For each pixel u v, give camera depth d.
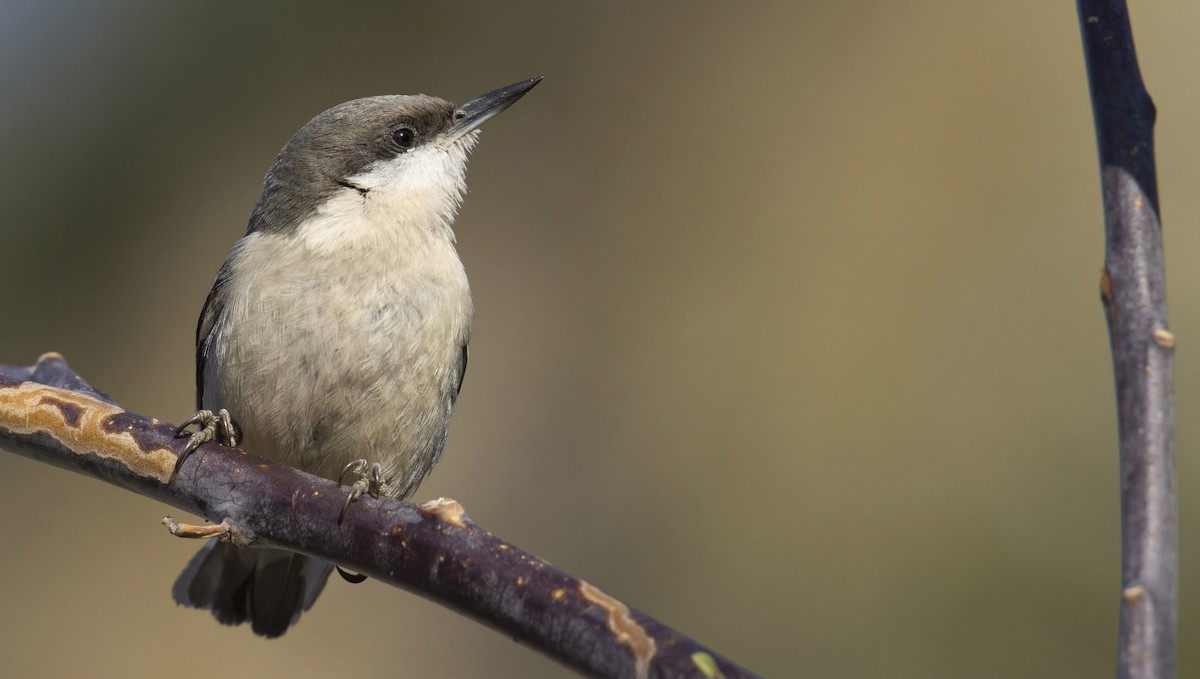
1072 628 10.80
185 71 15.16
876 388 12.95
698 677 3.56
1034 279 12.84
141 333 14.59
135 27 15.23
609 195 14.93
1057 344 12.39
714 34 15.23
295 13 15.27
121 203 14.84
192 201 14.93
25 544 13.79
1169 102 12.97
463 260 14.98
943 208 13.64
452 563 4.20
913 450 12.33
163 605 13.65
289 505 4.70
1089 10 3.88
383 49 15.30
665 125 15.00
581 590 3.96
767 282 13.98
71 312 14.57
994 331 12.69
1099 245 12.76
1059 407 11.97
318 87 15.20
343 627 13.77
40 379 6.26
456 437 14.40
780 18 15.11
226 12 15.27
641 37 15.39
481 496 14.12
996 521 11.62
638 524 13.34
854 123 14.41
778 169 14.49
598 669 3.79
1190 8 13.22
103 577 13.73
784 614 12.09
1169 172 12.60
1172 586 3.11
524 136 15.30
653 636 3.74
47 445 5.16
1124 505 3.25
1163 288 3.48
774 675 11.80
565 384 14.38
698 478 13.24
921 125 14.14
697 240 14.47
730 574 12.58
